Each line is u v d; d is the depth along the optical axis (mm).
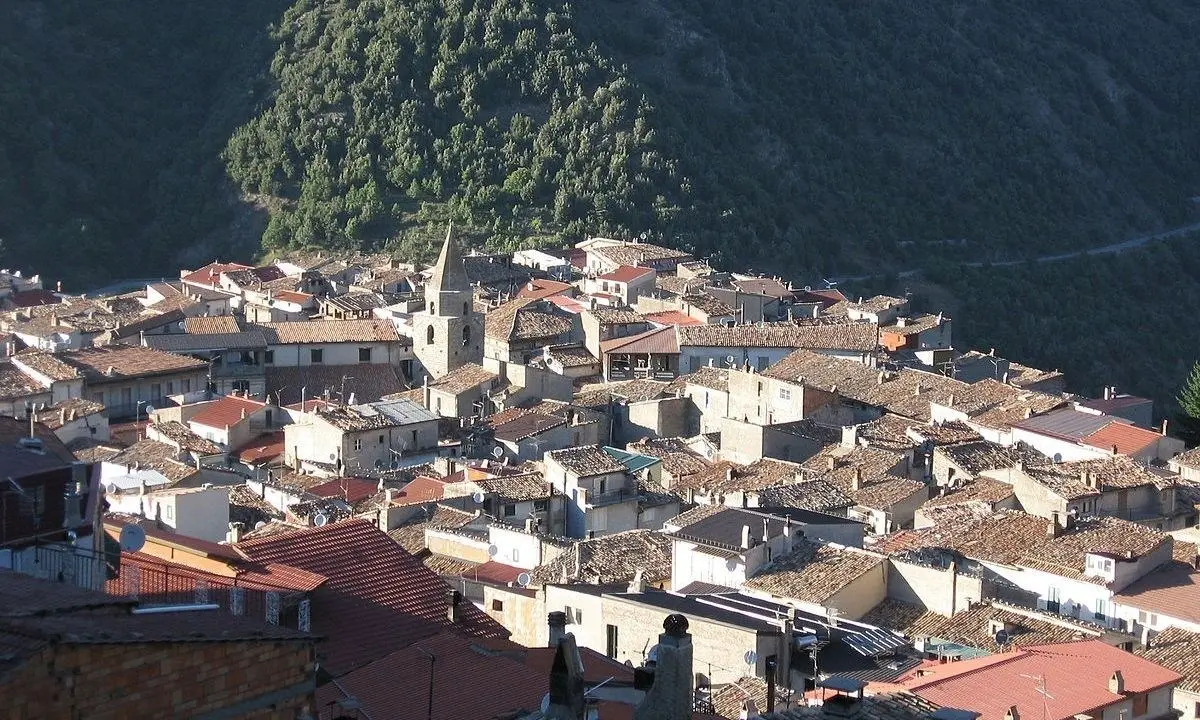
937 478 153750
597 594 99875
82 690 36844
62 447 61719
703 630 88812
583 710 46344
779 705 76812
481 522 130500
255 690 39875
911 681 77562
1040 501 135000
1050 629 98750
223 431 178625
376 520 133000
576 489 145000
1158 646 100938
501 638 73000
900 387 187000
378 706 60688
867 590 104500
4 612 38688
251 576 66812
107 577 55094
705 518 114562
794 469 152375
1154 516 137750
